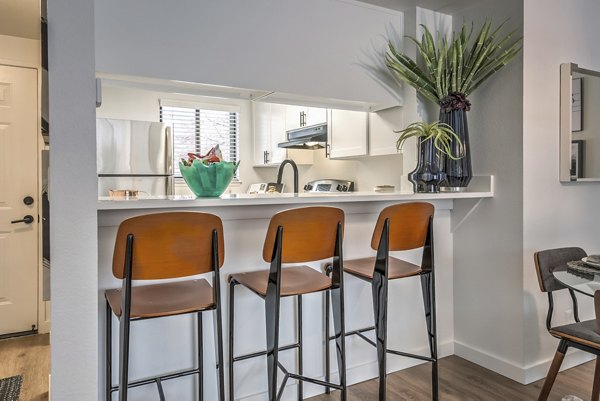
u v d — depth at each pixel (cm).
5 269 310
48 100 123
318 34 241
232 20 217
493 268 246
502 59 228
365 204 229
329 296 209
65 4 124
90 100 128
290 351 213
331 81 245
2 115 308
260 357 204
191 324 187
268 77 227
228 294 194
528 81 230
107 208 144
